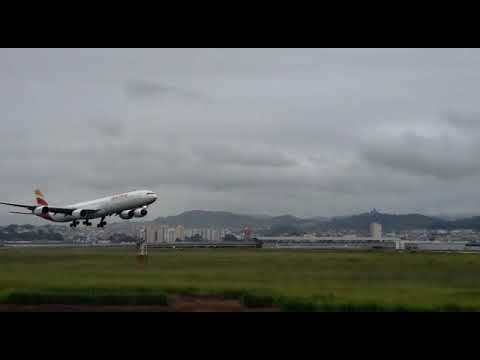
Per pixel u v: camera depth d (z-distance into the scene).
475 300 42.41
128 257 95.94
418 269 74.25
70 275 61.84
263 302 41.75
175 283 52.50
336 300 41.06
